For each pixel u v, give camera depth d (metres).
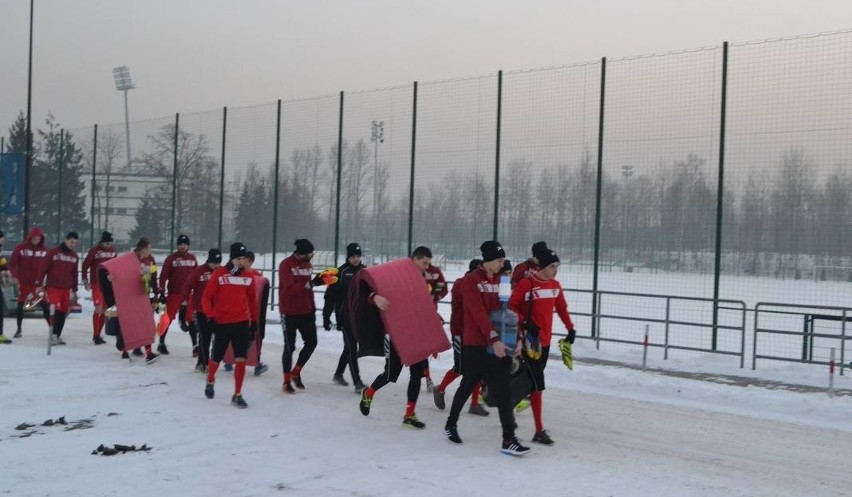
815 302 15.20
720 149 15.07
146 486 6.76
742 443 8.75
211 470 7.24
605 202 17.42
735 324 16.58
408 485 6.89
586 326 18.44
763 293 15.85
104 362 13.15
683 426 9.51
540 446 8.33
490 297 8.17
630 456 8.05
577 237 17.86
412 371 9.04
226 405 10.04
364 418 9.44
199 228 24.86
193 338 13.74
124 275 13.10
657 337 17.86
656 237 17.09
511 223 18.30
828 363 12.57
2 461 7.46
